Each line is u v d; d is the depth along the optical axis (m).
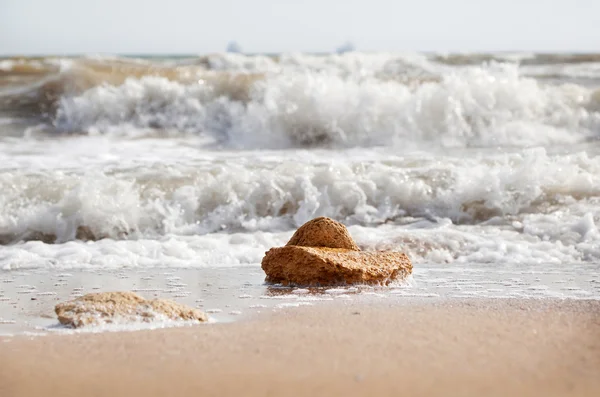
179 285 6.06
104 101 13.45
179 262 7.17
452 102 12.13
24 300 5.52
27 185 8.94
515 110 12.27
